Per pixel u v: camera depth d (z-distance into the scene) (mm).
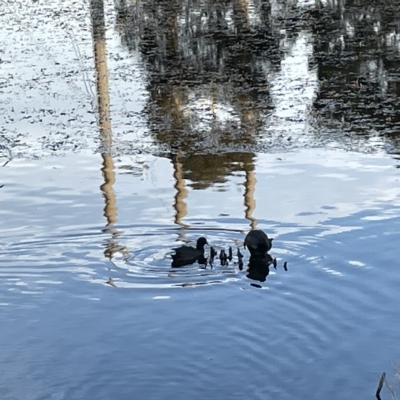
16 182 17094
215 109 21078
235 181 16750
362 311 11852
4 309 12297
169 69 24453
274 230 14570
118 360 10781
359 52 25203
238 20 29891
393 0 31391
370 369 10414
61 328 11664
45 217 15375
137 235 14625
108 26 29812
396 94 21469
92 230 14781
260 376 10344
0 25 30531
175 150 18609
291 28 28500
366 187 16125
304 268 13227
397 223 14547
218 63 24906
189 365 10609
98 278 13141
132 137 19484
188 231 14719
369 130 19250
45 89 22953
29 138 19562
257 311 11930
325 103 21047
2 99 22281
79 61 25422
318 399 9867
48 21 30844
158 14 31312
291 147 18438
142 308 12148
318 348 10930
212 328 11516
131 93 22469
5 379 10414
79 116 20891
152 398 9953
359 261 13359
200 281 12914
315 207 15336
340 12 30344
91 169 17688
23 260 13797
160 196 16141
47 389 10188
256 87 22594
